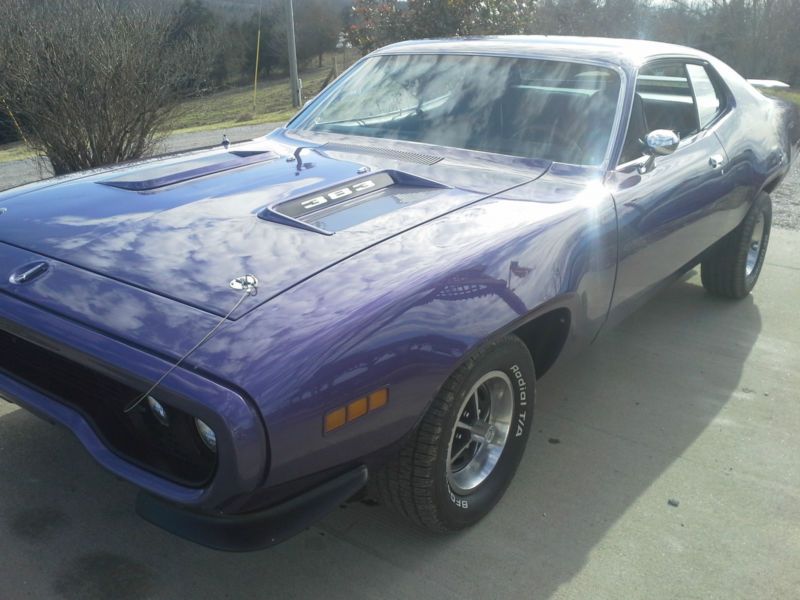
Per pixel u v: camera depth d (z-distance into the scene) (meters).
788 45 23.66
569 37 4.00
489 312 2.33
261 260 2.26
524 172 3.15
